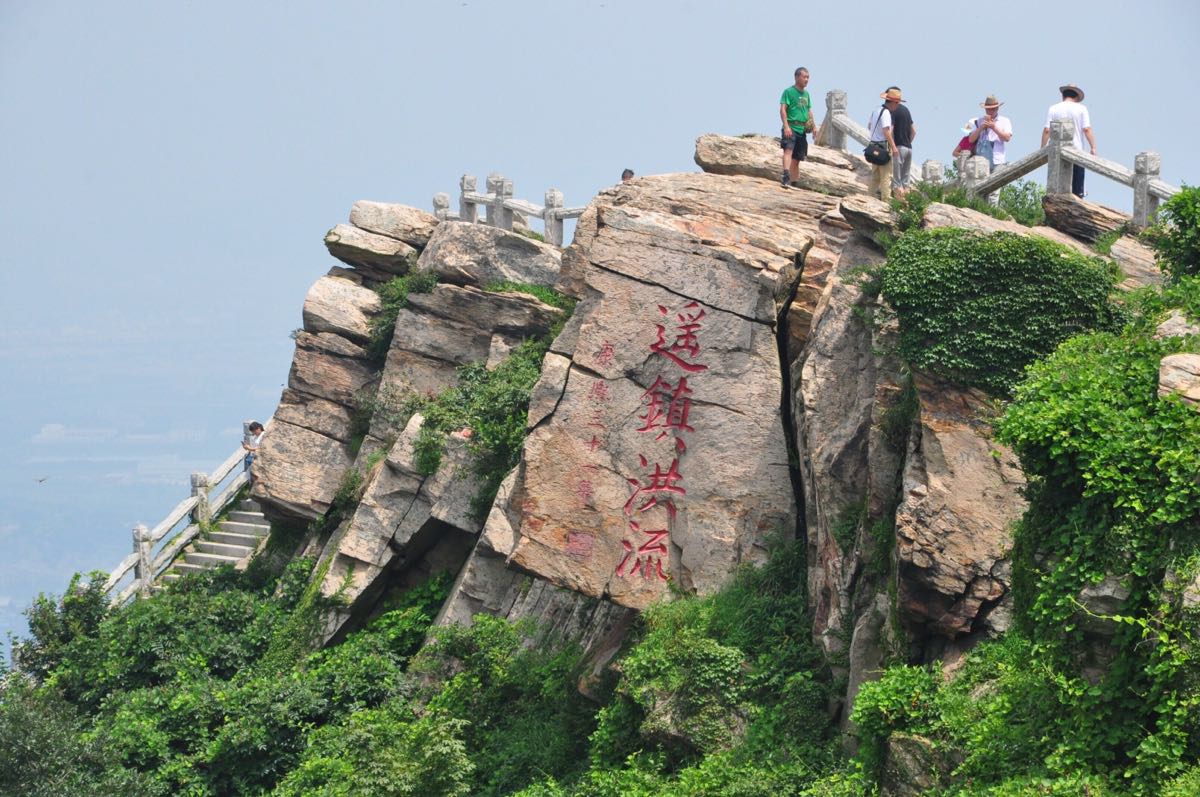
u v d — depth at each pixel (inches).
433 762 2878.9
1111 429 2014.0
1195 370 2014.0
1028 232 2906.0
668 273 3144.7
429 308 4271.7
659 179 3602.4
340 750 3225.9
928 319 2559.1
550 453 3122.5
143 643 3964.1
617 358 3129.9
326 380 4434.1
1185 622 1846.7
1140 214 3107.8
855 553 2694.4
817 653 2753.4
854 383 2918.3
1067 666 1994.3
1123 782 1892.2
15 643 4158.5
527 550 3095.5
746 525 3041.3
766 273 3105.3
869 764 2303.2
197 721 3540.8
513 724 3257.9
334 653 3796.8
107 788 3068.4
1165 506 1921.8
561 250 4387.3
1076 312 2529.5
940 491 2440.9
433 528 3932.1
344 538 3941.9
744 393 3085.6
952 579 2379.4
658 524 3070.9
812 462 2891.2
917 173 3745.1
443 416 3959.2
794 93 3575.3
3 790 2987.2
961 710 2191.2
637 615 3105.3
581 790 2775.6
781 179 3639.3
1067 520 2058.3
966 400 2529.5
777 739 2625.5
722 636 2866.6
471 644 3440.0
